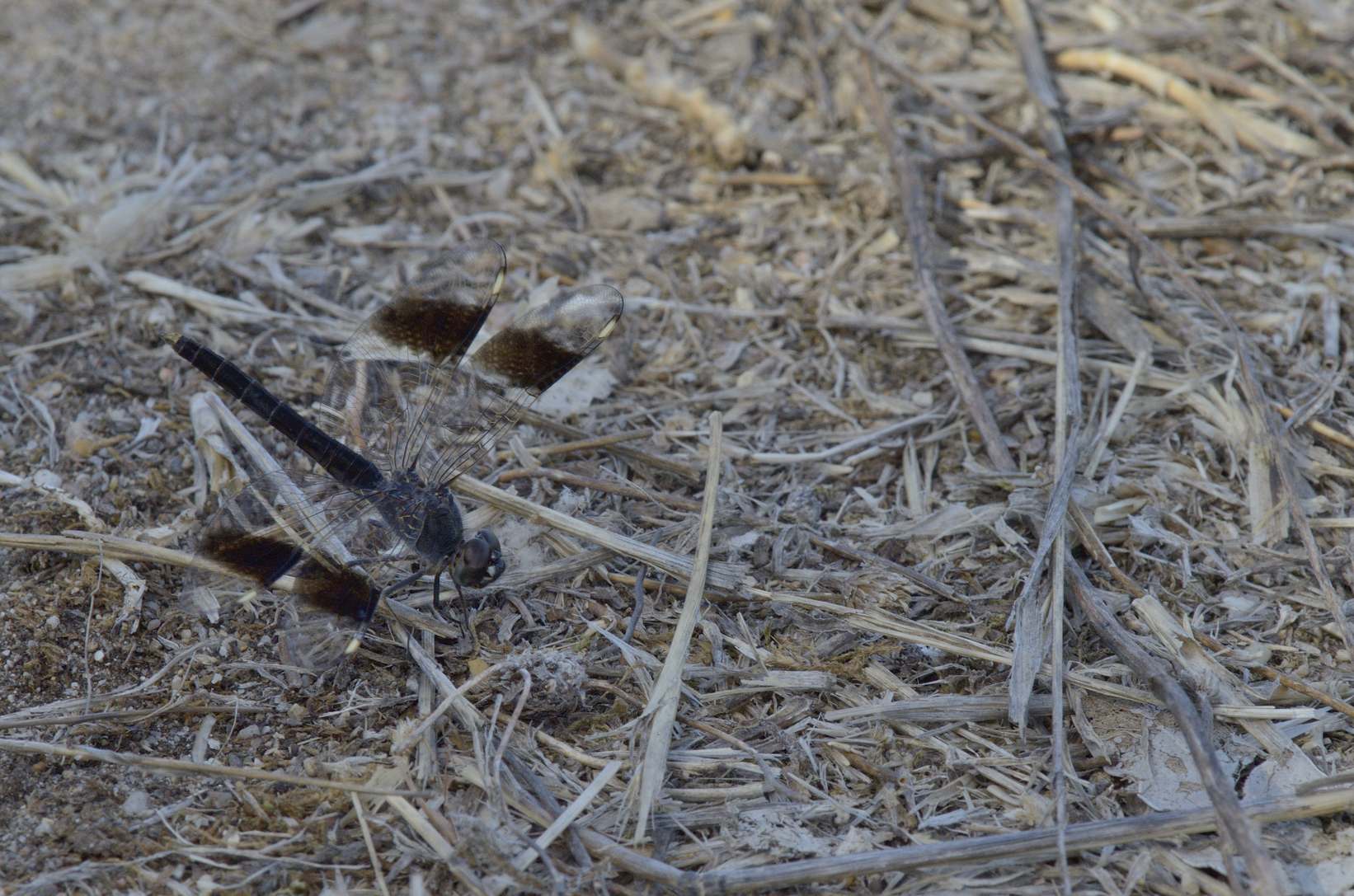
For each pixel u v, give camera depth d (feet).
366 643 16.28
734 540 17.71
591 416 19.94
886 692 15.80
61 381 19.86
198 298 21.30
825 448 19.49
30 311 20.98
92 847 13.82
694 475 18.76
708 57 27.17
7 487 18.04
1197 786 14.39
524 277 22.34
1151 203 23.26
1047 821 14.10
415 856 13.79
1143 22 26.96
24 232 22.58
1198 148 24.48
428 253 22.93
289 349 20.71
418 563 17.17
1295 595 16.90
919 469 19.07
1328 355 20.10
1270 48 26.14
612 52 27.35
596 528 17.12
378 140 25.44
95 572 16.76
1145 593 16.58
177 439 19.04
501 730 15.11
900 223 23.24
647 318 21.80
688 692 15.70
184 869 13.70
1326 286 21.40
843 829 14.25
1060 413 18.65
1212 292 21.42
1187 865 13.53
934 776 14.85
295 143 25.26
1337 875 13.47
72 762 14.75
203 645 16.22
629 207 23.90
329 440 16.96
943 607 16.78
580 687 15.29
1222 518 17.95
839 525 18.15
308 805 14.33
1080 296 21.34
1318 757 14.80
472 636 16.38
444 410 17.33
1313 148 24.04
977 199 23.73
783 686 15.76
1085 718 15.21
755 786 14.62
